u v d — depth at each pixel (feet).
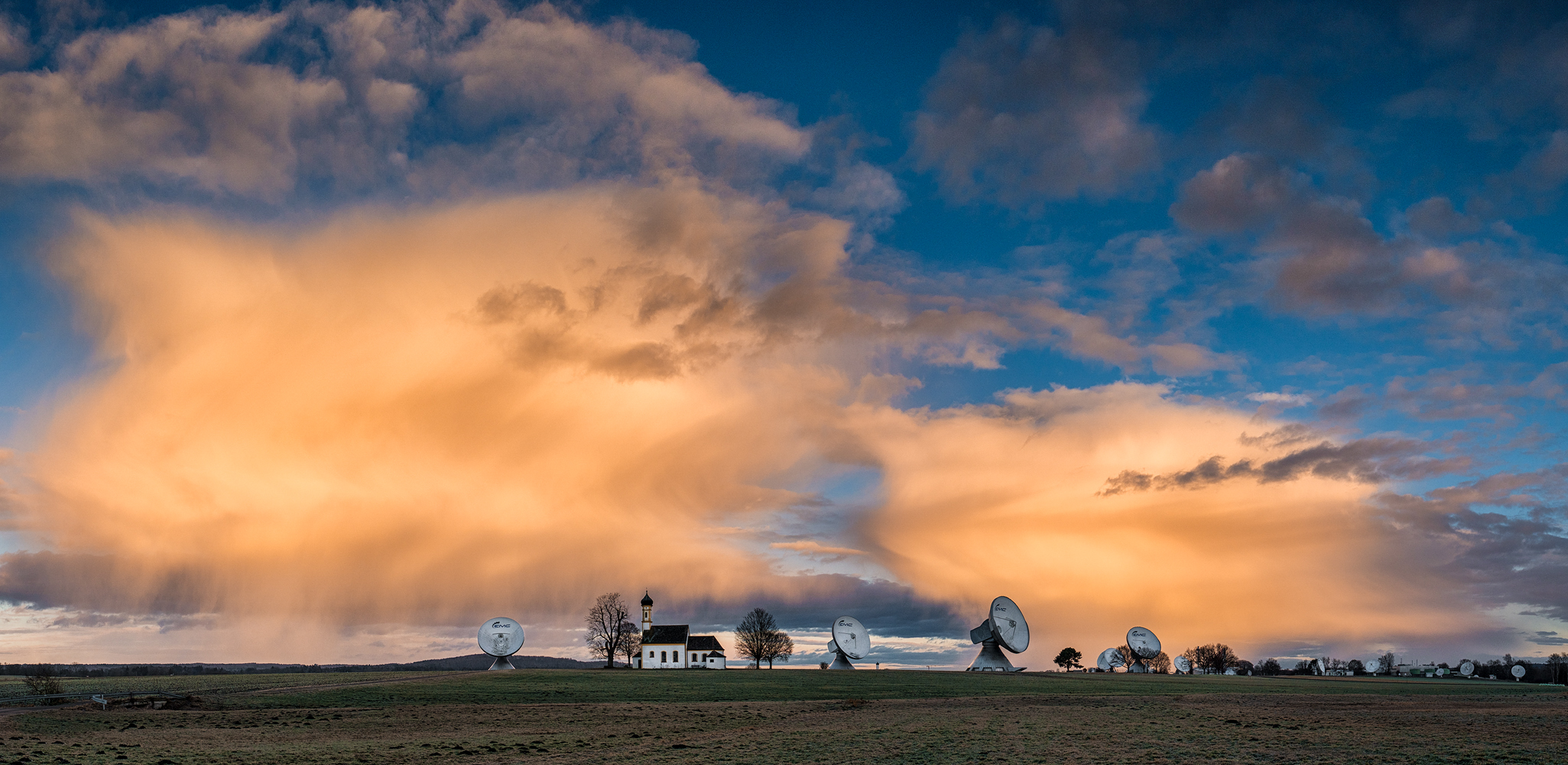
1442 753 171.12
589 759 168.86
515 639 557.33
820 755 172.14
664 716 263.90
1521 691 443.73
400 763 164.86
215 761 165.17
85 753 177.27
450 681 395.96
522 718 255.91
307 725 235.40
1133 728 222.89
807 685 407.23
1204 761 160.76
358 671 505.66
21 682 369.91
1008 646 553.23
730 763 160.66
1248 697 361.10
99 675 466.29
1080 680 494.59
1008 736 204.85
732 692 364.38
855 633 574.56
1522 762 157.48
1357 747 181.78
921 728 226.58
